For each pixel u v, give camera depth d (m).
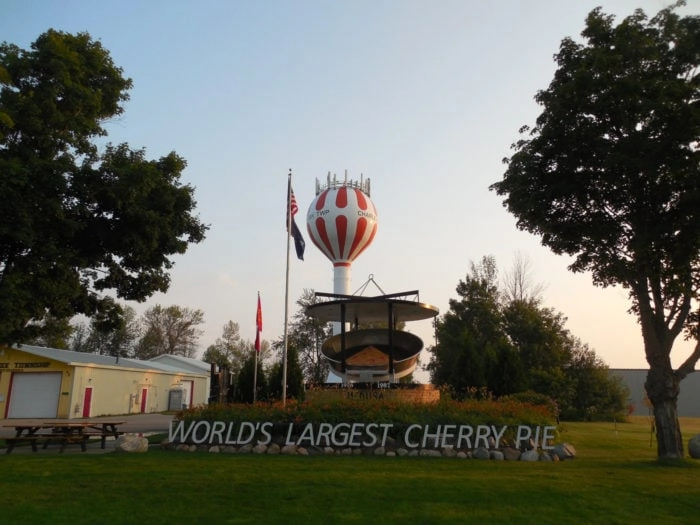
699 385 69.56
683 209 13.45
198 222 19.69
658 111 13.27
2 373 36.16
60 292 17.00
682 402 69.75
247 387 30.03
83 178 16.72
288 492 9.31
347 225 33.22
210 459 13.06
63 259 16.61
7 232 15.11
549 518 8.08
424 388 20.06
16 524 7.31
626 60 14.31
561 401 43.41
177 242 18.61
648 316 15.12
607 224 14.87
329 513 8.05
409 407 15.38
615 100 13.83
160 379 47.06
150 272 19.88
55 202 15.66
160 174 17.78
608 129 14.43
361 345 25.11
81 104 17.94
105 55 19.23
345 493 9.30
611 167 13.76
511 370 28.62
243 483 10.03
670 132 13.13
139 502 8.59
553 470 12.22
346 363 23.14
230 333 86.75
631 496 9.64
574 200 15.34
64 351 40.69
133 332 85.06
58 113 17.28
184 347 83.69
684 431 31.80
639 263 14.16
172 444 15.34
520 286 53.69
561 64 15.43
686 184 13.31
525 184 15.12
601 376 47.66
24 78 17.31
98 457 13.44
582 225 15.12
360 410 15.10
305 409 15.29
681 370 15.00
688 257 13.54
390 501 8.81
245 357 81.00
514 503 8.88
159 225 17.80
